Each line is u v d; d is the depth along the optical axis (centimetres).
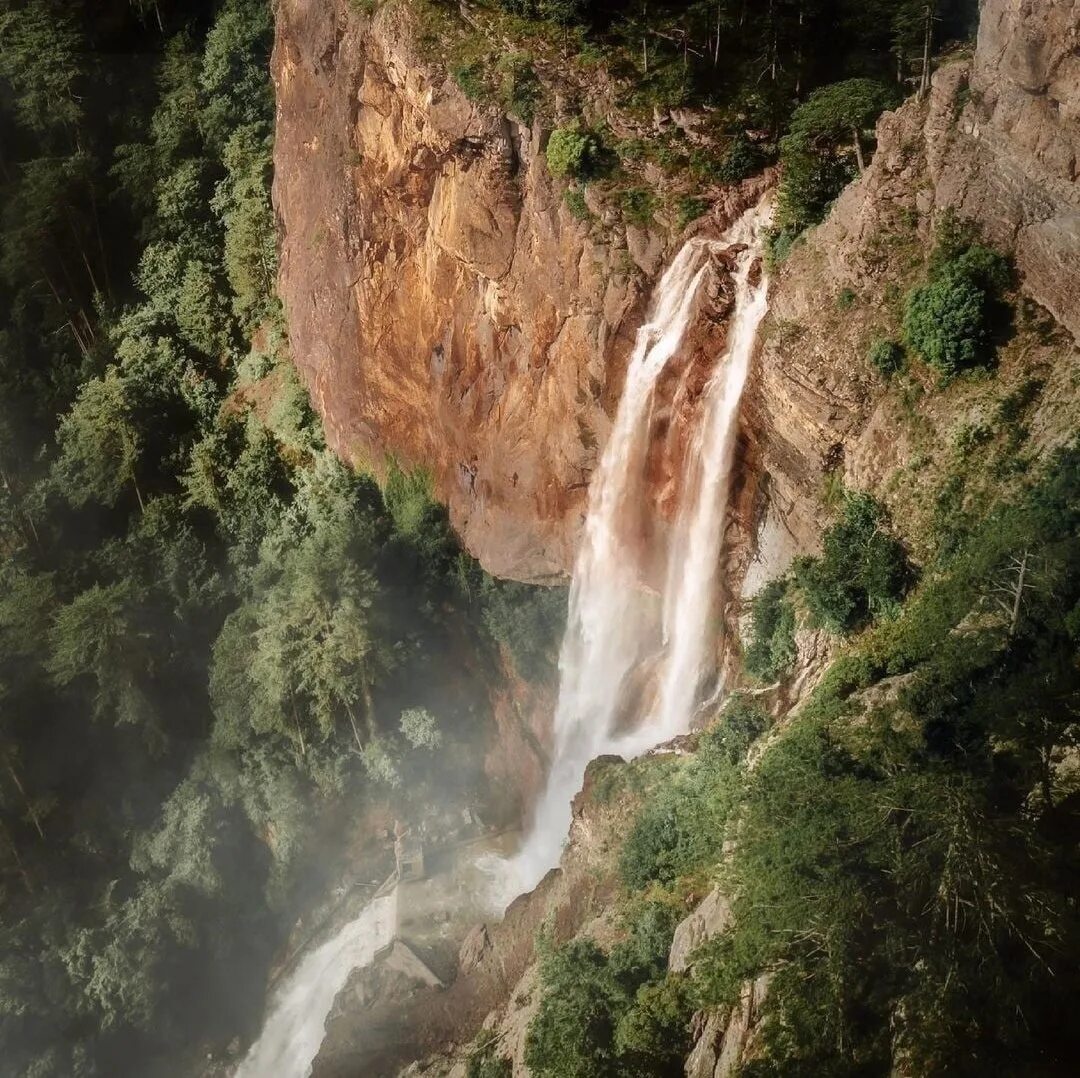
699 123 4325
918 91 3494
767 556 3797
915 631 2927
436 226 4728
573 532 4728
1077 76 2803
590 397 4381
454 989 3997
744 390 3647
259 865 5128
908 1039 1948
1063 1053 1917
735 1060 2233
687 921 2823
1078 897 2080
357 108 4978
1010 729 2400
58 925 5000
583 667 4800
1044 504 2738
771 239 3747
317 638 4966
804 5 4428
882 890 2105
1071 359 2972
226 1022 4816
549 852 4669
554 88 4372
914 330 3161
